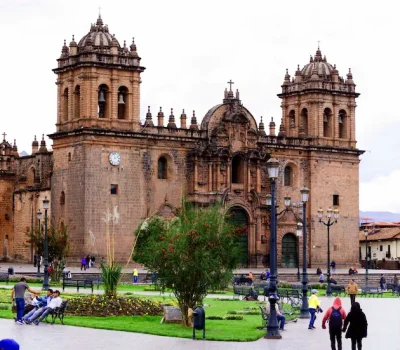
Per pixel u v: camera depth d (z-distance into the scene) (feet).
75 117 441.27
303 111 508.53
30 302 221.87
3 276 340.59
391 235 641.40
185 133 458.09
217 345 175.52
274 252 199.31
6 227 497.46
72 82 441.27
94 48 434.71
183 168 456.86
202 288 208.13
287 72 514.68
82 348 165.68
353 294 277.23
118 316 224.53
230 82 476.95
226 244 211.00
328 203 500.33
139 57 444.14
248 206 473.26
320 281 402.11
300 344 180.75
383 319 238.89
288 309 255.91
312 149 495.00
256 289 314.14
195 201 454.40
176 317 214.07
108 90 437.17
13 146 509.76
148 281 382.01
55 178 447.83
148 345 172.65
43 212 460.14
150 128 447.83
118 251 433.48
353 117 512.22
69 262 429.79
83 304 227.20
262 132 485.56
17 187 495.41
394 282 391.45
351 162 508.94
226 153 463.83
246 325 215.51
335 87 507.30
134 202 439.63
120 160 436.76
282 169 488.85
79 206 431.02
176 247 207.00
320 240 496.23
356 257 507.71
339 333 165.48
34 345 168.45
